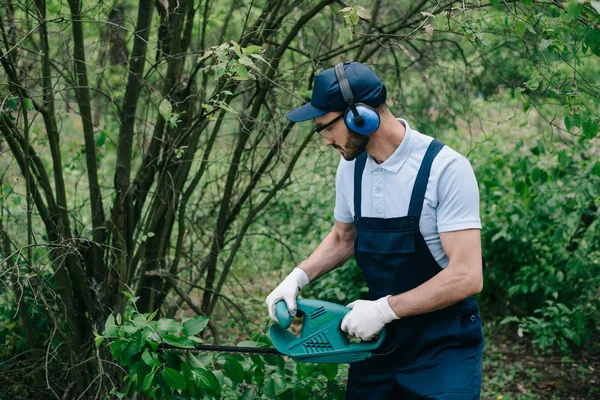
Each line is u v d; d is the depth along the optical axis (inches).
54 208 107.0
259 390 92.8
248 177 142.2
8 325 123.6
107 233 113.0
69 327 110.7
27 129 94.6
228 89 107.6
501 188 173.6
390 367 79.1
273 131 123.0
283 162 122.0
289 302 79.6
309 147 140.2
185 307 174.9
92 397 107.7
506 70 142.9
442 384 74.7
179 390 81.9
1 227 105.3
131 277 113.0
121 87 128.1
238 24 157.1
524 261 168.9
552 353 164.6
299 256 181.0
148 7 104.5
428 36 159.3
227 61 81.4
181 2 108.5
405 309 73.3
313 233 188.4
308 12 109.2
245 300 173.5
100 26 118.5
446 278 72.1
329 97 72.6
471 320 77.1
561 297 168.2
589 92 104.4
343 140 74.4
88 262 113.6
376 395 80.9
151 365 76.0
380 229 76.4
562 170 147.1
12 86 95.0
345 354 76.2
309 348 77.6
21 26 123.6
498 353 165.5
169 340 78.0
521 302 177.6
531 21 93.4
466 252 72.0
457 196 72.1
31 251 103.9
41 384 117.3
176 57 106.5
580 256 152.3
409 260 75.5
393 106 149.9
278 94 125.4
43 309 116.0
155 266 115.3
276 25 115.0
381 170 75.7
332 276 177.9
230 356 86.1
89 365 111.4
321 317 78.7
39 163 104.1
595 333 171.6
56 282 111.5
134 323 77.5
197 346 80.7
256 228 183.3
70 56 105.7
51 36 126.2
